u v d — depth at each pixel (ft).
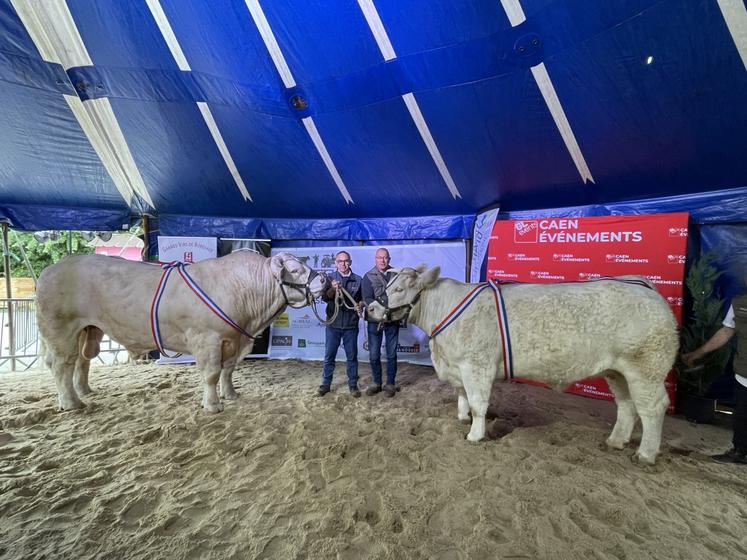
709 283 11.39
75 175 16.88
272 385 14.74
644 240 12.41
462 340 9.16
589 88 11.60
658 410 8.14
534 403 12.73
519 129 13.47
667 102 10.99
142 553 5.56
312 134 15.79
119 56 13.33
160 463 8.25
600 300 8.43
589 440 9.66
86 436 9.63
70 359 11.28
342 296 12.73
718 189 12.29
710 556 5.55
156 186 17.92
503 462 8.27
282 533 6.02
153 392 13.39
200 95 14.56
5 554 5.46
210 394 11.35
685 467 8.20
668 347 7.98
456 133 14.32
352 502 6.81
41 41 12.62
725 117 10.61
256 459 8.43
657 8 9.43
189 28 12.66
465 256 17.88
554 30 10.69
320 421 10.75
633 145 12.40
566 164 13.93
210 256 18.39
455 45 11.89
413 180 16.83
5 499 6.75
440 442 9.29
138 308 10.72
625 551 5.60
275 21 12.38
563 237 13.89
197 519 6.42
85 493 6.97
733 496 7.13
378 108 14.33
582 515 6.44
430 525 6.28
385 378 15.89
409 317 10.46
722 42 9.40
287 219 19.83
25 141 15.11
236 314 11.23
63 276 10.73
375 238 19.20
